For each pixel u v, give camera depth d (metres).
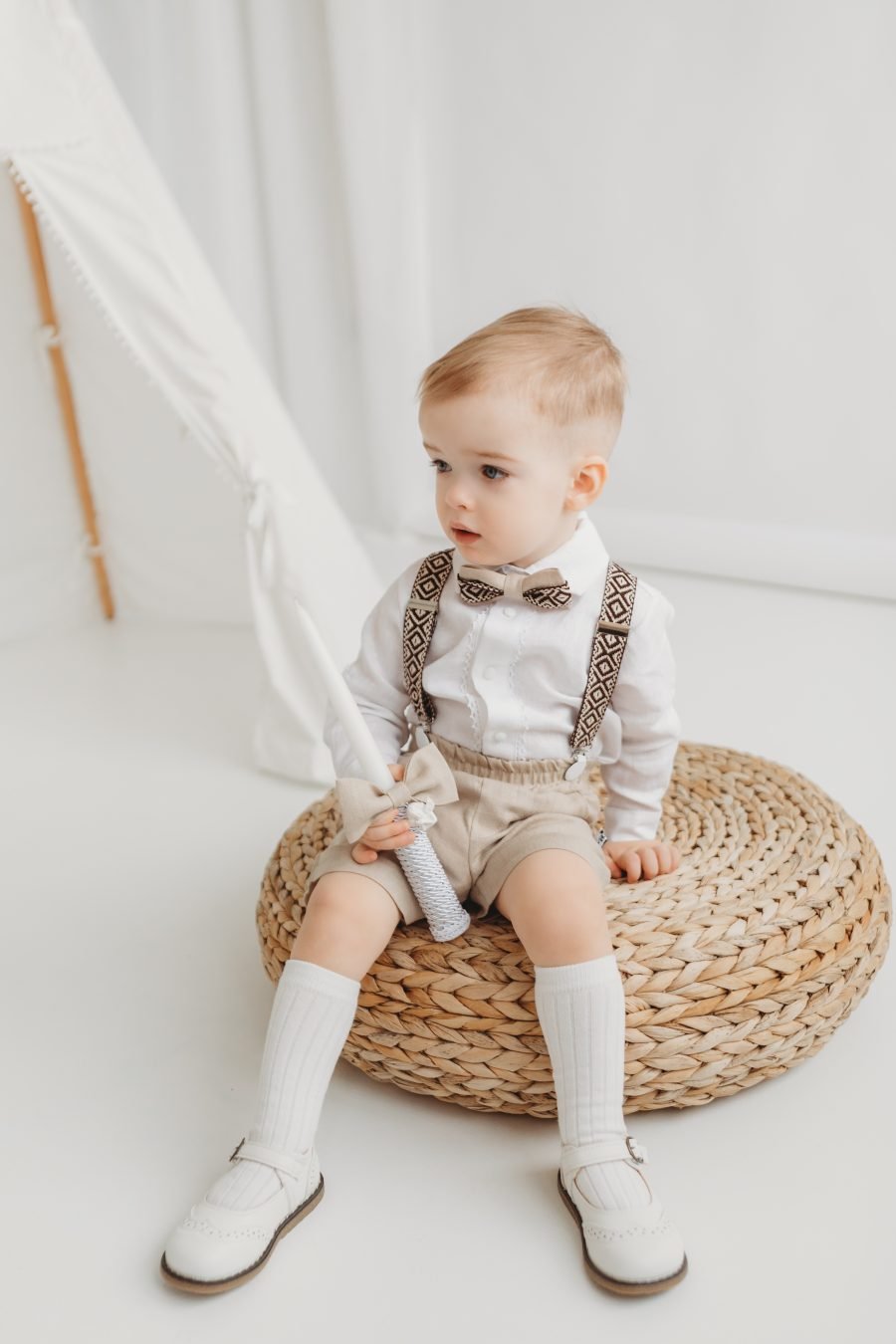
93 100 1.83
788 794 1.52
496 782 1.25
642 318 2.82
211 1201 1.07
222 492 2.40
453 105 2.83
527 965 1.19
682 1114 1.24
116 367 2.34
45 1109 1.26
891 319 2.60
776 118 2.55
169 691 2.29
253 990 1.46
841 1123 1.22
